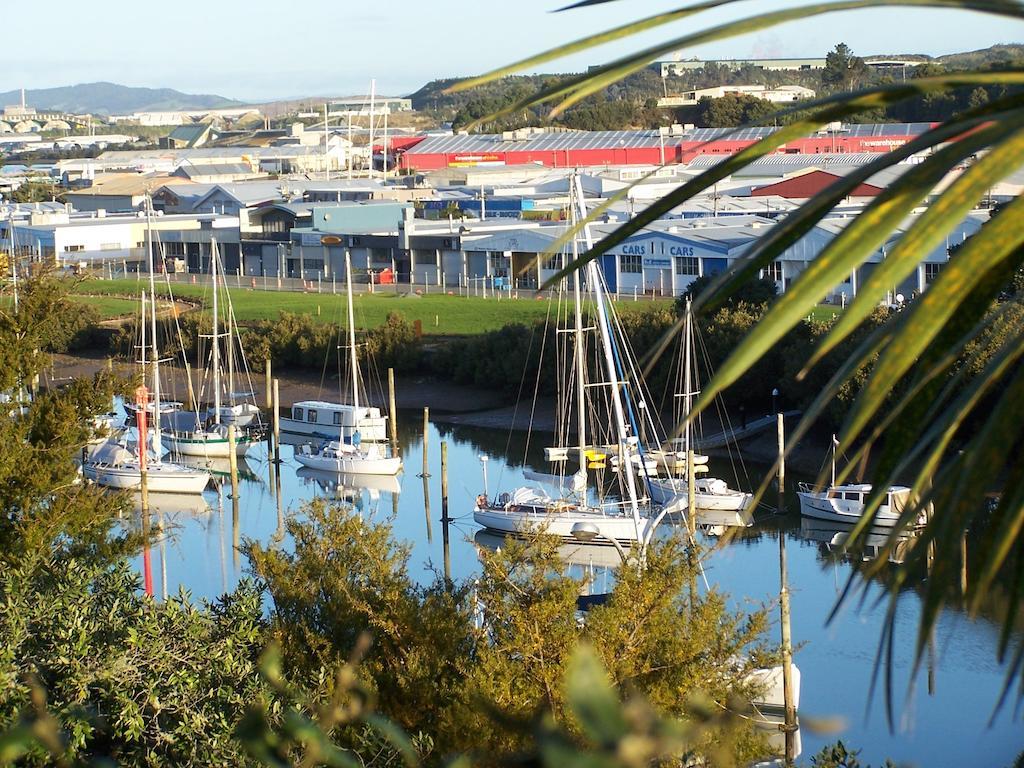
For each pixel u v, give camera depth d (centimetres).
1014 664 264
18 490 2438
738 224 8600
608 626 1756
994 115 244
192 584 3919
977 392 273
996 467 239
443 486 4616
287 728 288
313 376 7600
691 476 4022
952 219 219
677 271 7950
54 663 1616
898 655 2853
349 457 5606
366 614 2022
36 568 2161
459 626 1972
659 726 164
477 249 9381
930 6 243
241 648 1848
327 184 13688
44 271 2756
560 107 271
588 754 164
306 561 2161
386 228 10825
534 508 4472
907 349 229
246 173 16788
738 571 3831
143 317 6512
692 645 1770
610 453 4919
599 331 5056
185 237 11444
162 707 1585
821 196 256
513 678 1681
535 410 6581
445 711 1653
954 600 268
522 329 6925
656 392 5934
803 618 3253
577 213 4169
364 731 1623
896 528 290
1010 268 259
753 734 1806
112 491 5288
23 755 1234
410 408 6900
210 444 6044
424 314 8250
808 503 4322
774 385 5503
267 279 10569
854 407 234
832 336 223
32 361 2605
